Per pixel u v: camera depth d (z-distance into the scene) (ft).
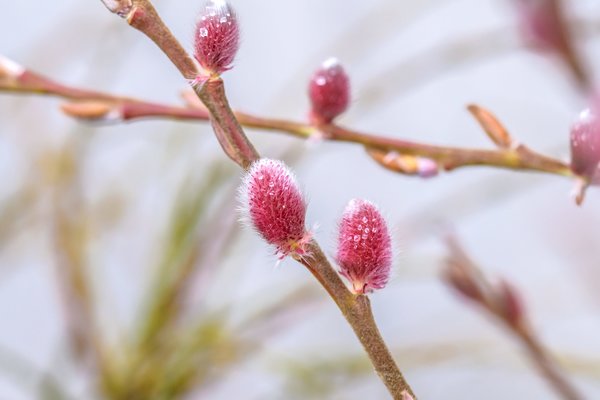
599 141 2.31
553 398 4.83
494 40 4.08
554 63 2.75
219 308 3.83
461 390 4.89
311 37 5.13
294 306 3.92
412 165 2.41
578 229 4.14
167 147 4.20
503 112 4.75
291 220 2.08
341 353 4.33
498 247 4.93
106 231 4.36
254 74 5.11
